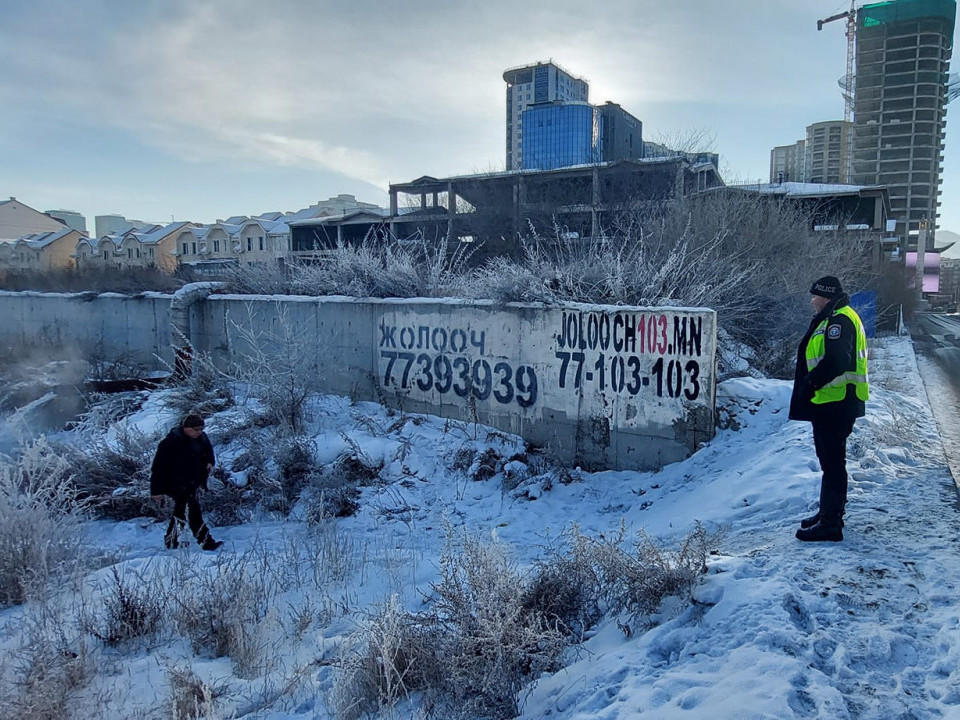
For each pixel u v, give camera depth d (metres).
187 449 7.43
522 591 4.54
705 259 12.48
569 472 9.26
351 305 12.45
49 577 6.05
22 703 3.77
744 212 16.45
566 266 11.19
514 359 10.17
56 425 13.20
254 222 67.75
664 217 17.25
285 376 10.91
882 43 124.38
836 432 4.82
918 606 3.86
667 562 4.68
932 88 123.25
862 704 3.07
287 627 5.15
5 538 6.06
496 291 10.36
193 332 15.45
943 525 4.97
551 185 35.59
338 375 12.76
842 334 4.75
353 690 4.00
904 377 13.16
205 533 7.47
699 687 3.34
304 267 14.98
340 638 4.81
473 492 8.91
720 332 11.84
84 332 19.84
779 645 3.57
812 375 4.86
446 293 11.98
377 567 6.42
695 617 4.12
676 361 8.59
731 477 7.25
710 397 8.36
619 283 9.81
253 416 10.71
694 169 24.78
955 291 106.19
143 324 17.86
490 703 3.81
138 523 8.57
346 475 9.23
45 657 4.21
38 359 18.31
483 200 37.12
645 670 3.67
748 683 3.26
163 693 4.20
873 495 5.80
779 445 7.55
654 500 7.89
